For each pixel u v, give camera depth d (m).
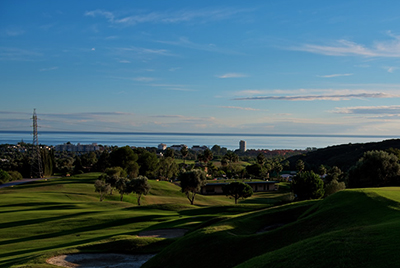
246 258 19.31
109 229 37.59
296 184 51.47
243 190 76.19
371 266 12.36
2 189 89.69
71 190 83.50
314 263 13.83
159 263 21.73
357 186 54.97
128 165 118.38
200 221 39.16
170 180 132.88
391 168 52.38
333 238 15.72
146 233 32.47
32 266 22.31
